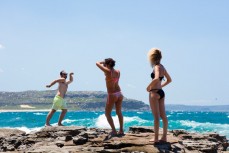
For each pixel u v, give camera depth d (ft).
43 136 39.96
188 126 112.88
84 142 34.47
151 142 31.24
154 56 30.37
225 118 197.67
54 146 33.65
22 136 41.29
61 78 47.16
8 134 44.80
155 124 30.73
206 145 35.17
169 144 31.24
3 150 37.68
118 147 30.91
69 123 131.54
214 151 35.58
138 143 30.89
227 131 97.96
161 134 34.88
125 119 131.64
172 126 113.80
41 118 215.92
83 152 30.42
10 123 162.40
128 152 29.86
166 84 31.42
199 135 41.88
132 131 41.88
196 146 34.58
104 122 127.44
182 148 31.22
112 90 33.68
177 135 41.98
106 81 33.73
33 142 38.96
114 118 132.87
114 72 33.68
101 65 33.60
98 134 37.81
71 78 47.98
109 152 30.12
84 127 42.19
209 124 118.93
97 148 31.65
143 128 40.81
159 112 30.83
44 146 34.04
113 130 34.27
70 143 34.94
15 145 38.75
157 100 30.60
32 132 42.14
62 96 47.42
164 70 30.81
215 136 44.50
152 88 30.58
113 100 33.60
